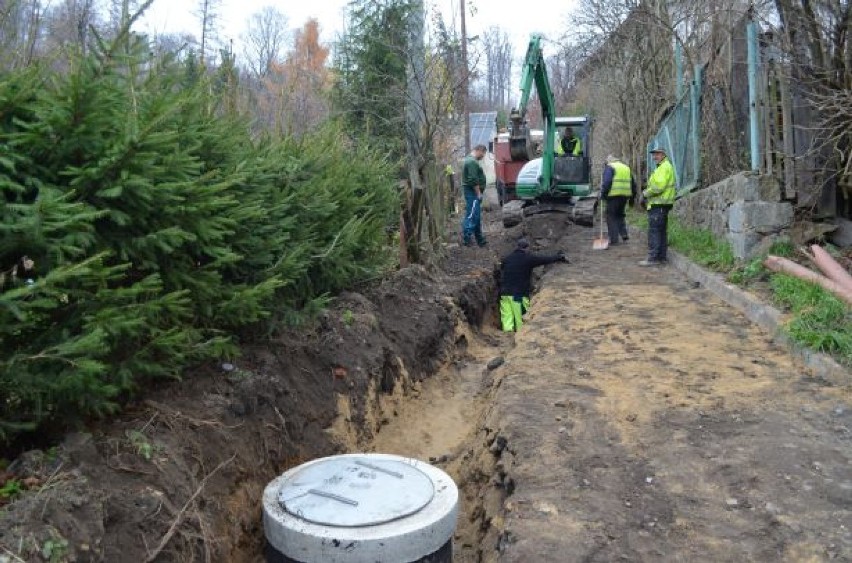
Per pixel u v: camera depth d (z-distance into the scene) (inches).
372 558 140.6
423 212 421.4
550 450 181.8
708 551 137.3
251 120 250.5
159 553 131.7
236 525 162.2
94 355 141.1
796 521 145.6
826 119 324.2
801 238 354.9
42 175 141.9
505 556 138.9
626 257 494.3
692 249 445.7
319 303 250.7
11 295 116.1
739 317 311.0
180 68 190.7
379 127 471.8
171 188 152.0
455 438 267.3
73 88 134.0
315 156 274.4
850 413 197.8
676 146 603.2
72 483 125.0
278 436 194.7
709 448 179.8
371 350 263.1
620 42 861.8
